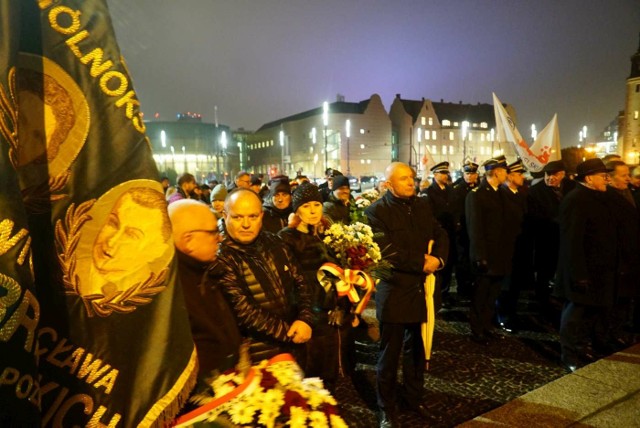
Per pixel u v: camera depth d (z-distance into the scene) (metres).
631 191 5.97
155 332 1.05
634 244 4.54
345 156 62.81
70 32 0.98
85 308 0.99
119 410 1.01
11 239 0.83
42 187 0.95
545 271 6.13
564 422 3.11
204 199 10.40
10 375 0.82
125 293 1.03
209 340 1.58
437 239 3.45
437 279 3.50
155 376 1.04
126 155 1.03
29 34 0.94
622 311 4.88
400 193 3.30
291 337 2.11
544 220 6.12
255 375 1.60
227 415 1.41
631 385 3.65
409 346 3.40
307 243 3.12
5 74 0.85
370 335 4.11
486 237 4.75
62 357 0.97
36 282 0.95
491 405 3.50
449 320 5.73
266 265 2.22
